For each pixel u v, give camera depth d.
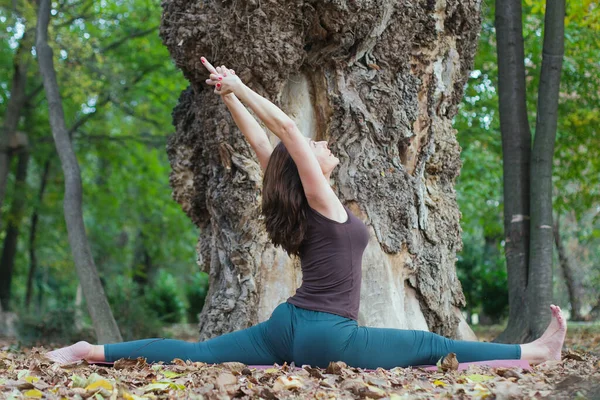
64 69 15.04
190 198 6.03
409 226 5.30
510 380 3.28
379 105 5.32
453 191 6.00
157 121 17.72
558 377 3.34
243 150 5.33
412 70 5.61
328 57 5.33
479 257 17.89
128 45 16.75
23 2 13.70
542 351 3.80
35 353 4.77
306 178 3.57
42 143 17.67
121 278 20.92
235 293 5.35
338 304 3.59
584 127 12.85
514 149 7.51
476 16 5.89
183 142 6.02
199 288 20.66
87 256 9.17
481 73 13.29
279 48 5.16
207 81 3.70
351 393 3.02
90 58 15.64
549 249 7.09
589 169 14.84
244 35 5.20
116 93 16.02
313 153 3.73
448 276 5.68
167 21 5.63
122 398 2.98
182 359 3.85
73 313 12.37
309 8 5.16
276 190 3.65
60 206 18.88
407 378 3.37
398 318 5.08
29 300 20.92
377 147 5.30
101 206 19.95
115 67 16.44
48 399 2.93
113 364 3.90
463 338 5.71
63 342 11.63
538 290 7.02
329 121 5.36
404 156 5.55
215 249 5.65
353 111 5.25
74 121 18.69
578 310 17.73
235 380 3.14
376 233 5.14
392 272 5.21
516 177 7.46
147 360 3.89
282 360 3.73
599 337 8.29
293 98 5.46
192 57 5.48
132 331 12.57
